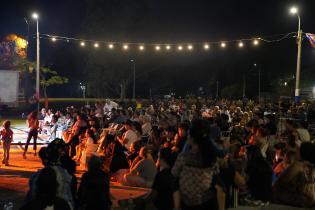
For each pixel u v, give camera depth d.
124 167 11.27
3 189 9.95
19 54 46.56
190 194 4.37
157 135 11.61
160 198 5.35
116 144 11.40
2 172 12.56
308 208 6.99
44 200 4.49
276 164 8.82
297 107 21.14
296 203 7.05
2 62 45.88
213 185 4.40
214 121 12.45
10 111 39.81
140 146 11.56
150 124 16.44
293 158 7.67
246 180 7.11
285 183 7.18
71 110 20.11
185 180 4.40
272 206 7.00
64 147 5.75
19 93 48.12
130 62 60.19
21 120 34.34
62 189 5.16
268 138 9.91
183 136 9.23
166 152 5.40
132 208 7.04
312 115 20.03
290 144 8.55
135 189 9.76
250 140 9.73
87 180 5.67
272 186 7.29
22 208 4.49
